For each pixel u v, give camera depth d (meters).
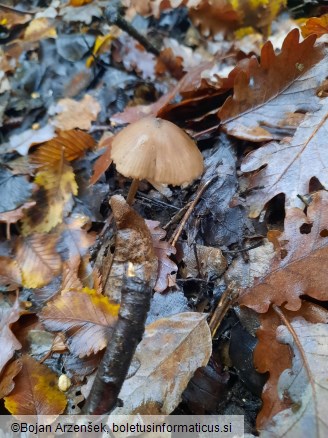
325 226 0.15
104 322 0.16
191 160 0.16
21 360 0.16
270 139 0.19
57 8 0.30
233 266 0.17
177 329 0.15
